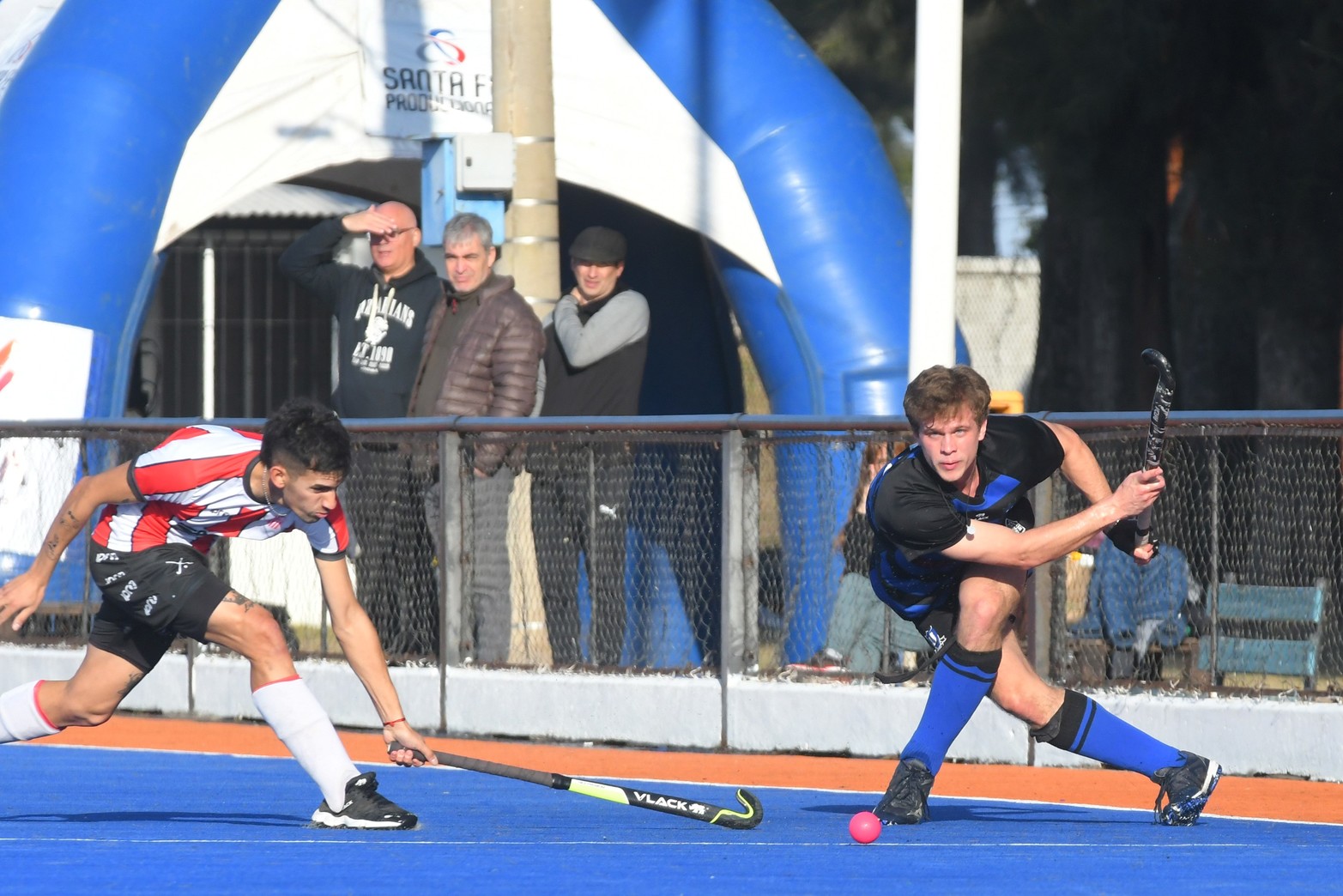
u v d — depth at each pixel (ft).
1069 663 93.04
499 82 130.72
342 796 61.11
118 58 141.08
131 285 138.62
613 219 172.65
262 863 51.55
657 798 61.46
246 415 207.51
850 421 96.02
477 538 105.19
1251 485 90.68
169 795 76.43
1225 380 206.59
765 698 98.48
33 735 62.59
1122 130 166.61
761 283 147.64
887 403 142.41
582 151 149.48
